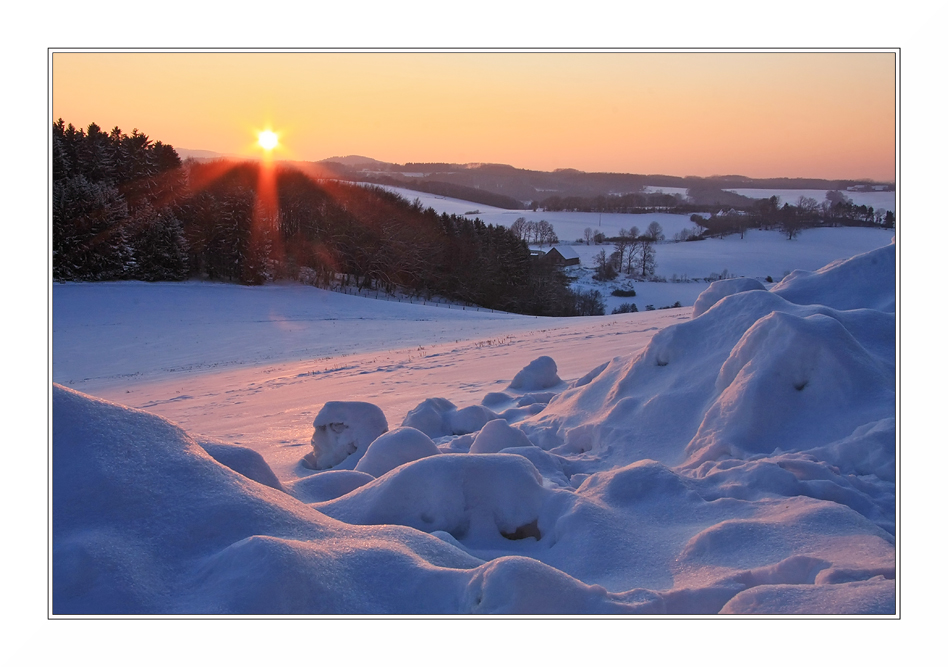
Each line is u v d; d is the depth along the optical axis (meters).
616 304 76.19
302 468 8.19
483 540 4.34
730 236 113.12
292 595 2.67
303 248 71.88
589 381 9.20
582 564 3.87
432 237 75.00
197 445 3.59
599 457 6.48
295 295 59.16
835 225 105.56
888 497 4.49
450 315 53.19
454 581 3.00
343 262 72.62
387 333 39.53
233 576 2.71
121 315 46.03
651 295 80.56
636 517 4.40
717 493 4.68
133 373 29.58
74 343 37.53
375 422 8.08
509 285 74.75
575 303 74.25
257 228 65.62
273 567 2.70
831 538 3.69
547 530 4.35
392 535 3.44
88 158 70.00
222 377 25.45
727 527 3.89
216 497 3.21
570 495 4.45
